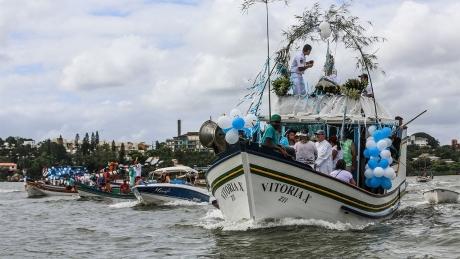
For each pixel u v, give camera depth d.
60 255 14.15
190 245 14.60
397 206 20.91
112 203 37.12
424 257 12.17
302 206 15.41
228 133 15.12
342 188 15.60
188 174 36.06
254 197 15.13
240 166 15.07
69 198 46.88
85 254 14.15
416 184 83.50
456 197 28.88
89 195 42.88
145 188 31.91
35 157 186.88
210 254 13.07
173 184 32.09
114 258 13.38
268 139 15.20
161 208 30.22
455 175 149.25
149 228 19.30
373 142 17.41
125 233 18.09
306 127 18.25
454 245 13.59
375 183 17.36
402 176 21.59
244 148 14.84
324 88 18.81
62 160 177.50
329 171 16.42
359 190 16.02
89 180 53.31
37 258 13.81
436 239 14.32
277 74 18.97
